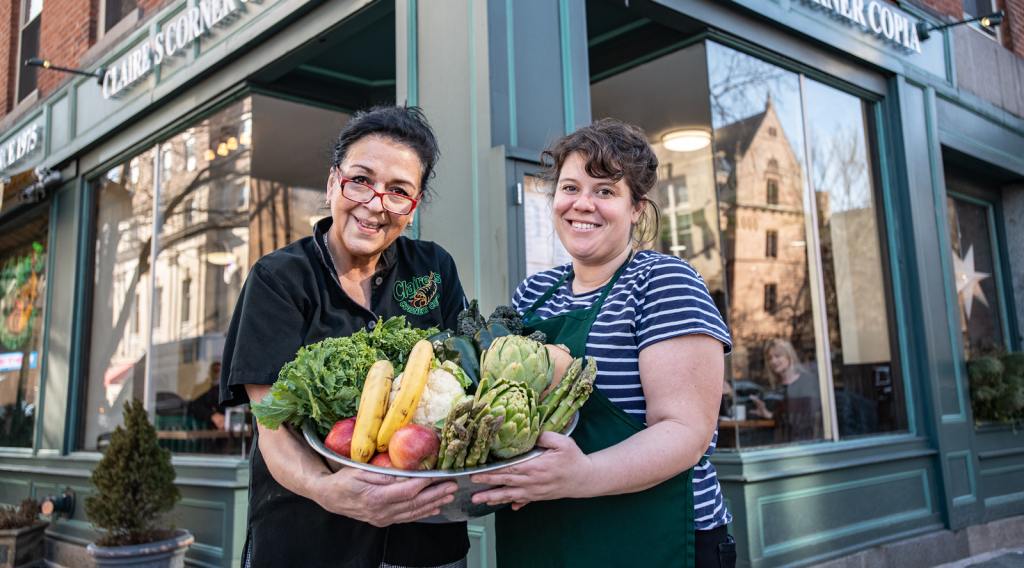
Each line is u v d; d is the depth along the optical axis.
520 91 3.19
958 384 5.04
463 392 1.18
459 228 3.17
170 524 4.32
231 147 5.07
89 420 5.81
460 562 1.57
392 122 1.52
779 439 4.12
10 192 6.29
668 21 4.02
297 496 1.40
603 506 1.32
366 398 1.11
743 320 4.13
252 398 1.37
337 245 1.58
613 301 1.43
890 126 5.14
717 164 4.17
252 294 1.40
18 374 6.71
